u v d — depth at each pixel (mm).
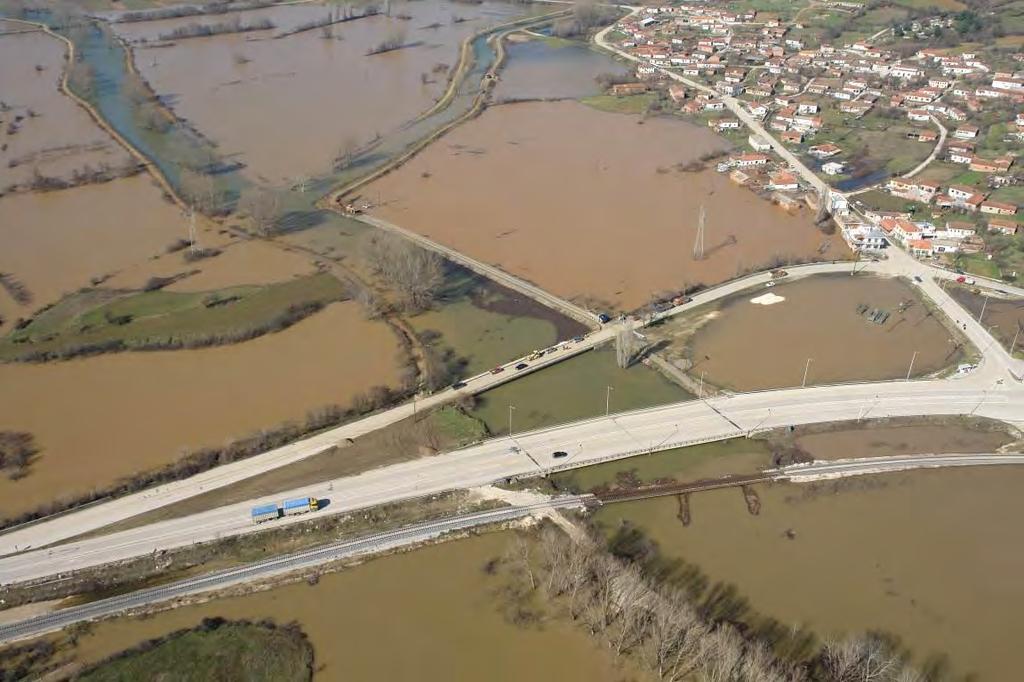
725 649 114938
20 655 123000
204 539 142500
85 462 163000
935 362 190625
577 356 196875
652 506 150250
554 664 121625
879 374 186125
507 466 158625
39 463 163000
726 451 163250
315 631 127312
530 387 185250
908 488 153500
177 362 196750
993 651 123375
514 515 147250
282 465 160625
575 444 164250
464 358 197500
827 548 141375
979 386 180250
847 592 133125
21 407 180375
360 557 139625
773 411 173000
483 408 177875
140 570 136875
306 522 145500
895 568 137500
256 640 125188
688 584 134125
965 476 156125
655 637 119188
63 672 120125
